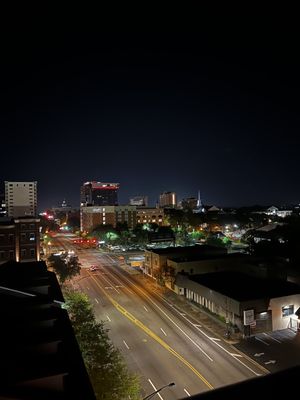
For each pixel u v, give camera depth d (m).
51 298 26.20
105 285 71.94
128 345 41.25
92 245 137.88
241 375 33.75
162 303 58.28
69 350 18.92
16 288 28.39
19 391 14.72
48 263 83.62
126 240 130.62
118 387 23.02
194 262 68.19
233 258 71.62
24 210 145.38
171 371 34.78
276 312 45.16
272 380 3.26
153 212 190.12
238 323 44.38
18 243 77.06
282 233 105.75
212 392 3.13
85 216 190.25
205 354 38.53
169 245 127.56
